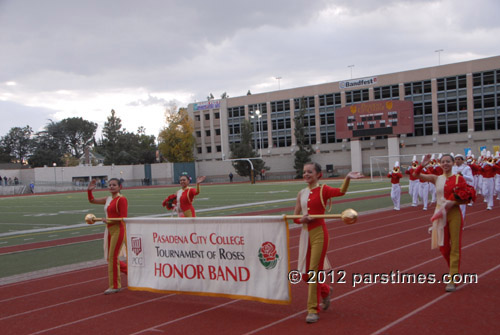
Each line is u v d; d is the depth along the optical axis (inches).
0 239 604.4
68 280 335.0
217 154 2984.7
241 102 2883.9
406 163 2310.5
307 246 217.5
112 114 4591.5
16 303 274.7
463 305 219.1
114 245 286.5
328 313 219.9
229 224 237.5
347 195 1124.5
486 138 2148.1
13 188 2276.1
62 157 4367.6
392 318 206.2
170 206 420.2
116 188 293.6
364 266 317.7
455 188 247.6
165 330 209.3
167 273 265.3
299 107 2684.5
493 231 442.0
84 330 216.1
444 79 2252.7
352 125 2241.6
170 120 2972.4
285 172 2632.9
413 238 425.7
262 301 225.9
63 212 983.6
